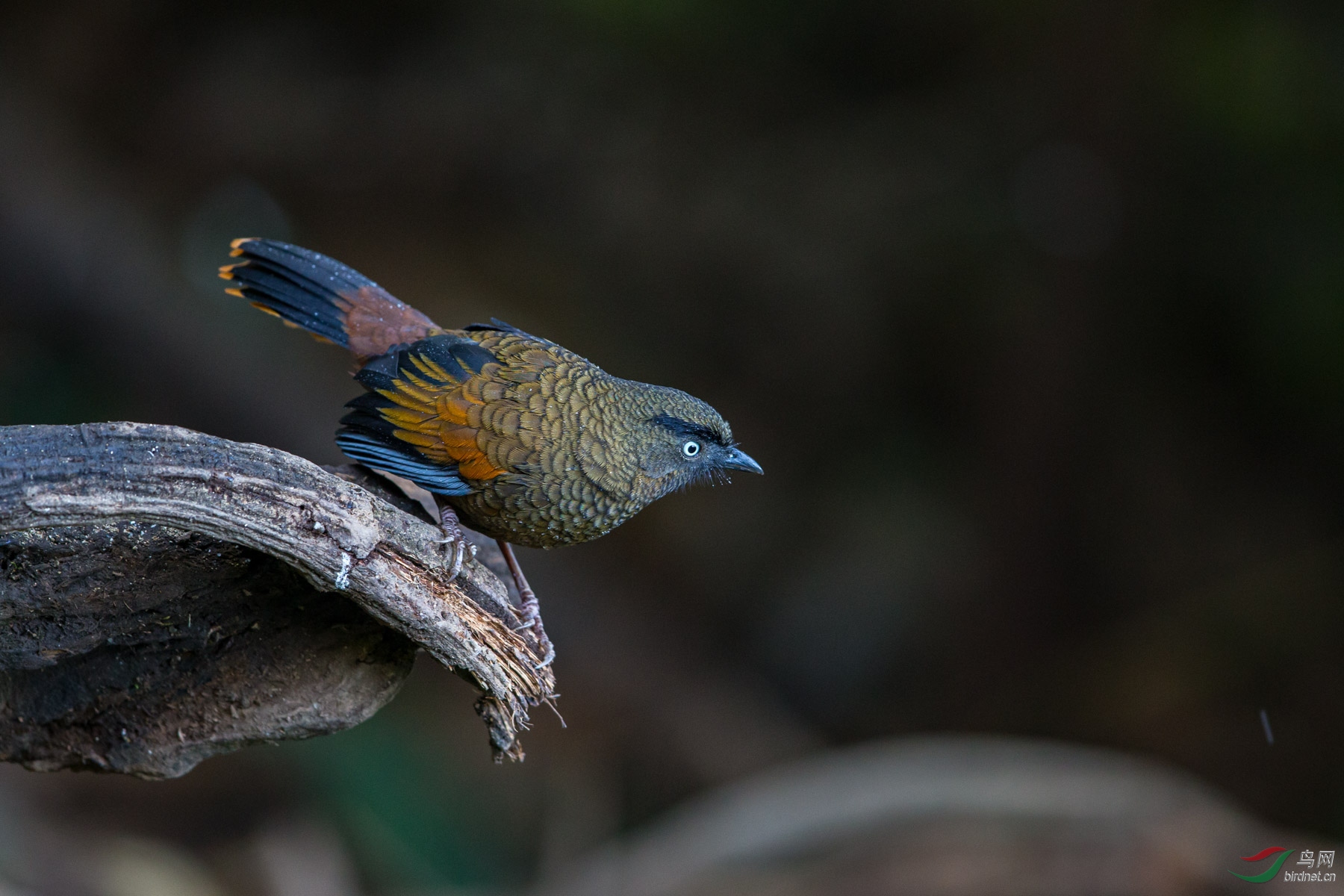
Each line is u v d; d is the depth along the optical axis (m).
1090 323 16.55
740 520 18.09
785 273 17.80
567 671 16.05
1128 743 15.45
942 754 8.62
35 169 14.88
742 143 17.83
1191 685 15.73
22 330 15.25
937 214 17.06
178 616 4.56
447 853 12.09
